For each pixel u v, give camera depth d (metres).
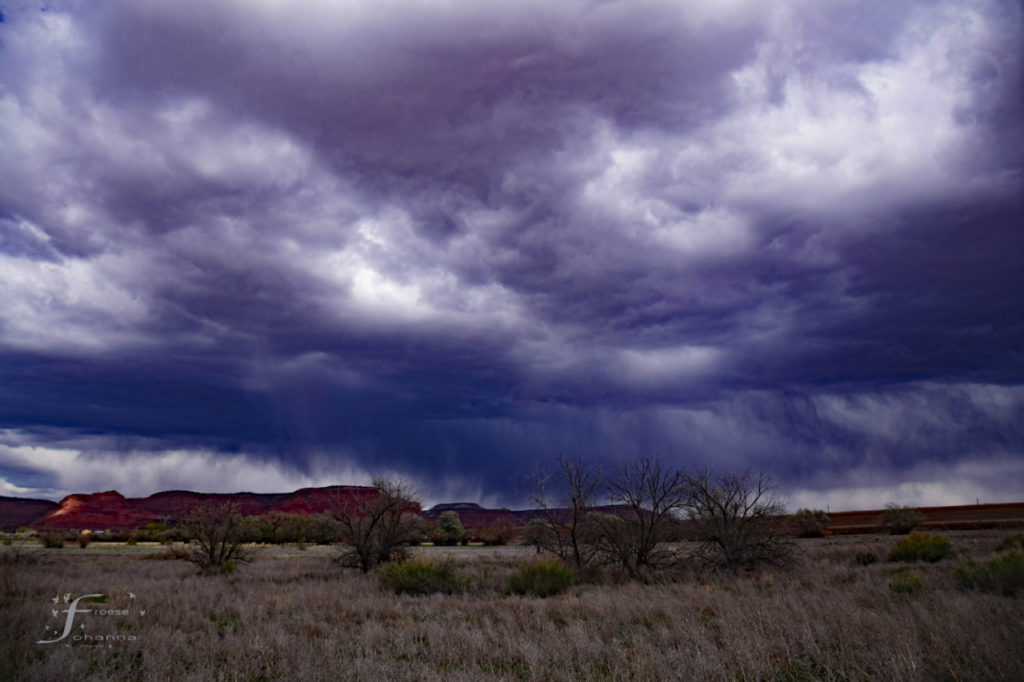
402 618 12.41
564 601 14.78
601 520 23.09
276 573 24.83
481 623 11.95
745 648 7.98
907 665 6.89
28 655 8.56
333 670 7.60
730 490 23.08
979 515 84.38
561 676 7.40
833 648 8.48
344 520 26.33
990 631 8.06
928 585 14.06
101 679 7.40
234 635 10.05
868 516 92.25
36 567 24.28
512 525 65.31
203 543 27.31
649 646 8.41
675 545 24.03
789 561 22.55
